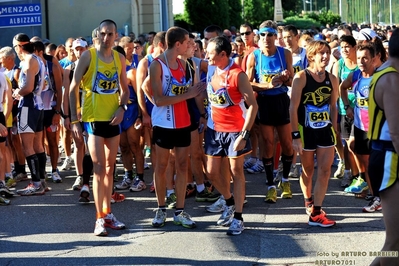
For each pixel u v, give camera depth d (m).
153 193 9.10
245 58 8.99
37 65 8.89
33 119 8.94
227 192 7.44
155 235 7.14
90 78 6.98
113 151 7.21
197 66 8.07
